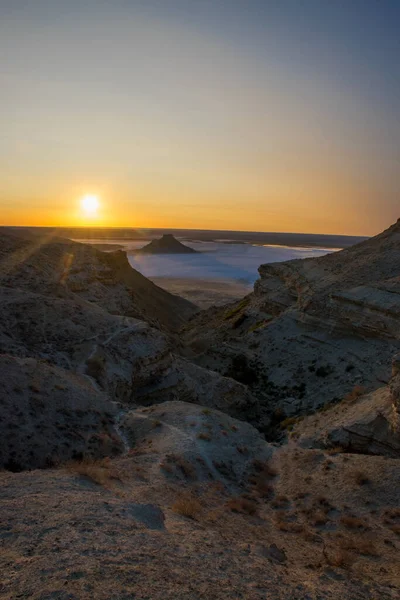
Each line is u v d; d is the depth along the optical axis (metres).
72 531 8.51
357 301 41.12
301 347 45.03
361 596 8.59
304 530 14.16
